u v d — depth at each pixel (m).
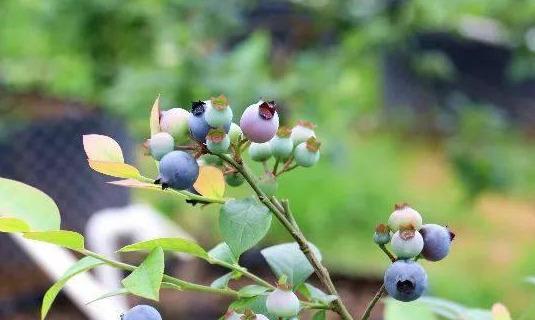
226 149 0.94
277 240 3.08
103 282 2.15
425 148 4.75
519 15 3.38
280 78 2.83
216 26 2.67
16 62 3.09
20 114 2.54
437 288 3.13
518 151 4.28
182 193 0.97
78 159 2.38
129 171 0.94
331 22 2.90
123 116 2.46
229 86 2.29
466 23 4.53
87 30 2.74
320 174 3.86
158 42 2.65
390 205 3.93
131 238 2.43
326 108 2.50
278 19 3.03
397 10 2.88
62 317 2.38
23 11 3.16
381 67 4.73
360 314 2.46
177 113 0.93
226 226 0.96
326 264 2.80
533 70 3.45
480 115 3.02
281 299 0.94
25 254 2.40
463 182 3.05
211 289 0.97
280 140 0.98
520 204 4.16
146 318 0.92
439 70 3.46
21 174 2.35
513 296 3.14
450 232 0.95
